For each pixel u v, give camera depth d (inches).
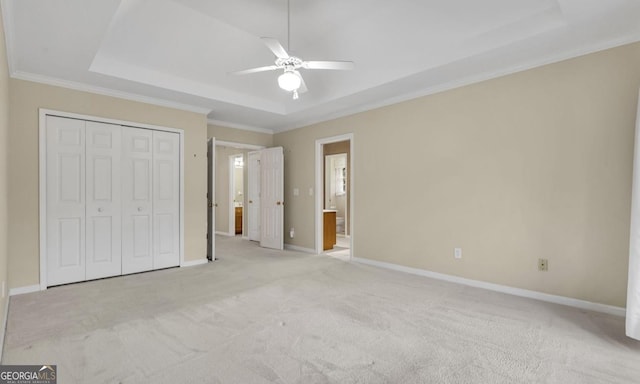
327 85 175.3
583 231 114.3
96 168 152.7
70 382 70.4
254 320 103.7
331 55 156.2
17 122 132.4
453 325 99.7
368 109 185.2
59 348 85.3
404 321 102.9
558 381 70.8
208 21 132.3
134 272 164.6
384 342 88.7
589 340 89.7
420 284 144.6
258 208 278.2
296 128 235.1
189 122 184.7
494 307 115.3
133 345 87.0
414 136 163.3
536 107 124.6
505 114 132.6
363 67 155.3
